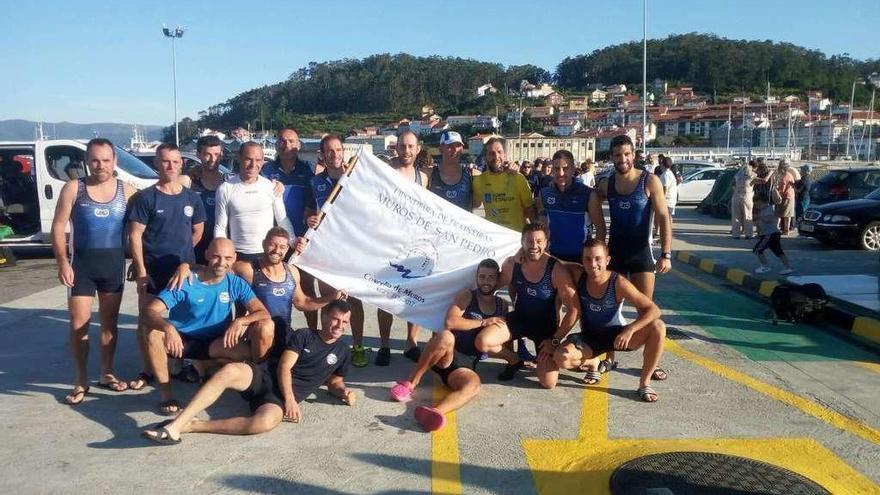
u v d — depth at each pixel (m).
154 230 5.19
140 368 5.85
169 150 5.13
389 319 5.95
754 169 14.69
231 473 3.94
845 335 6.94
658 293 9.11
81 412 4.83
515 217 6.37
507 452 4.23
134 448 4.26
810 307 7.27
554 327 5.54
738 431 4.54
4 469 3.96
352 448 4.29
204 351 5.03
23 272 11.20
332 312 4.78
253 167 5.41
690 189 25.08
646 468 3.96
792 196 14.37
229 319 5.04
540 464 4.07
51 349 6.42
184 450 4.23
